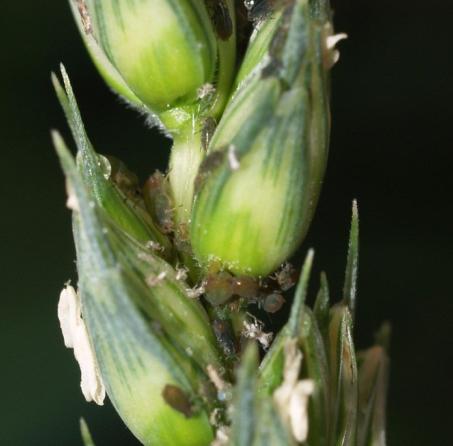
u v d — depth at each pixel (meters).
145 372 0.06
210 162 0.06
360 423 0.07
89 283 0.06
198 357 0.06
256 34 0.07
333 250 0.11
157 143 0.11
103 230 0.06
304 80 0.06
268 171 0.06
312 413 0.06
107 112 0.11
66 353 0.10
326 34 0.06
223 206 0.06
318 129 0.06
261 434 0.06
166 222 0.07
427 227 0.11
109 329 0.06
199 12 0.07
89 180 0.07
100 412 0.10
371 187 0.11
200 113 0.07
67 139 0.11
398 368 0.11
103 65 0.07
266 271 0.07
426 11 0.11
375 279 0.11
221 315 0.07
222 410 0.06
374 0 0.11
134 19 0.07
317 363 0.06
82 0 0.07
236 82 0.07
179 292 0.07
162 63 0.07
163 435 0.06
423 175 0.11
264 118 0.06
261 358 0.07
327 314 0.07
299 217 0.06
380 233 0.11
